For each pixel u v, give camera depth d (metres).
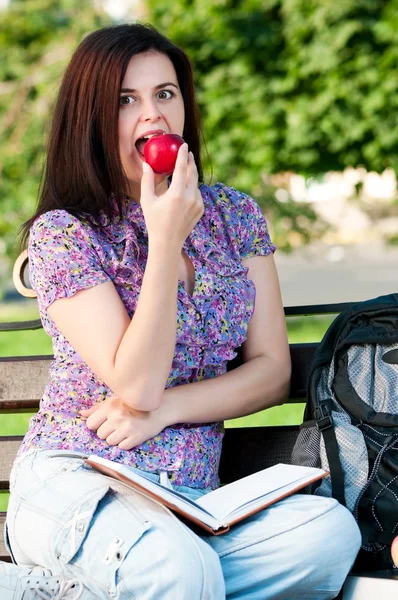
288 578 2.23
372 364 2.56
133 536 2.13
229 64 9.12
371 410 2.49
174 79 2.63
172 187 2.31
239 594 2.26
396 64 8.62
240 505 2.23
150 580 2.09
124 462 2.42
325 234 11.90
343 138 8.88
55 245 2.47
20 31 10.64
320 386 2.62
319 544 2.22
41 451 2.43
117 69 2.51
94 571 2.15
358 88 8.74
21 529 2.32
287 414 5.96
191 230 2.43
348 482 2.44
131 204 2.59
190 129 2.86
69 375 2.49
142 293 2.33
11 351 8.67
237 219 2.77
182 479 2.48
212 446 2.59
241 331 2.63
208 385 2.57
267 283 2.78
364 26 8.56
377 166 9.12
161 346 2.33
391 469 2.43
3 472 2.94
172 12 9.30
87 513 2.19
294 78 8.88
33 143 10.17
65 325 2.44
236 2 9.17
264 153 9.16
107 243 2.54
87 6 10.67
